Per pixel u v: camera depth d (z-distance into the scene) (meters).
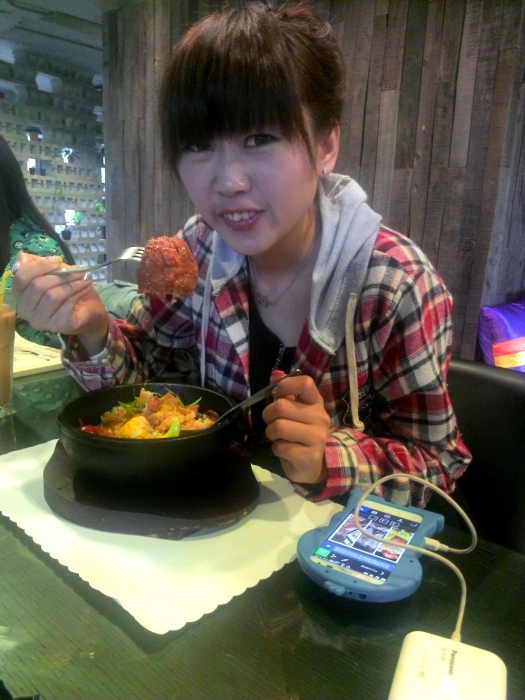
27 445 0.94
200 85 0.70
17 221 1.86
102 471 0.71
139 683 0.47
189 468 0.72
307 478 0.78
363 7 2.75
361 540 0.66
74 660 0.49
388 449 0.88
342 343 0.98
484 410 1.10
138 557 0.64
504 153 2.43
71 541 0.66
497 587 0.62
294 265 1.04
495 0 2.32
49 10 3.85
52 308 0.93
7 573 0.61
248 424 1.10
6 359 1.03
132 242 4.26
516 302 2.87
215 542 0.68
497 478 1.08
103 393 0.90
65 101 4.59
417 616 0.57
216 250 1.09
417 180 2.71
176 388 0.94
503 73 2.35
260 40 0.70
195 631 0.54
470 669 0.45
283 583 0.61
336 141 0.88
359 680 0.49
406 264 0.95
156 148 3.86
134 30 3.81
